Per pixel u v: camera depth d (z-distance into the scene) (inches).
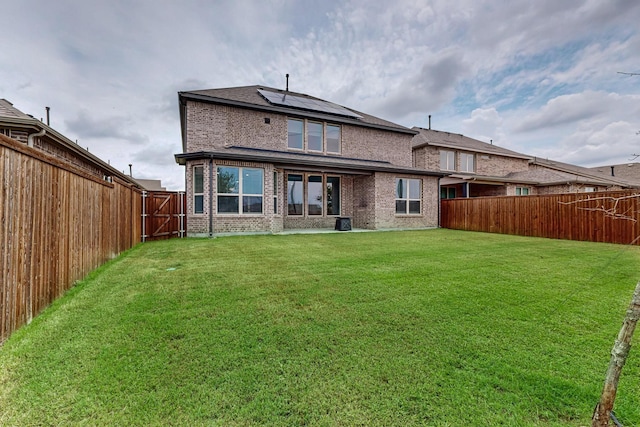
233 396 78.6
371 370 90.4
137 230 355.6
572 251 307.1
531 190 825.5
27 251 122.6
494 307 141.7
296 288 170.2
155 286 173.8
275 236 429.1
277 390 81.1
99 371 88.7
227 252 288.0
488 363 94.3
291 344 105.6
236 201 448.1
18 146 115.0
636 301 58.8
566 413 73.5
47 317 128.3
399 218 583.5
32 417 71.1
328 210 582.2
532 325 122.0
